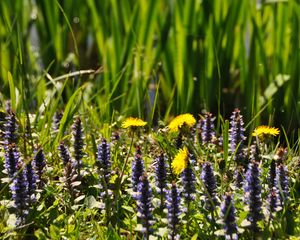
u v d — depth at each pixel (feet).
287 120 28.84
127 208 16.40
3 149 20.12
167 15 32.50
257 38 30.32
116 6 31.60
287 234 15.71
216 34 31.19
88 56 38.37
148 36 32.22
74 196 17.97
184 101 29.30
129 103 29.35
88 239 15.85
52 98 25.20
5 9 33.88
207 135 20.52
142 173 16.58
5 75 32.07
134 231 16.47
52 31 35.06
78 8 37.60
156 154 20.04
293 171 19.01
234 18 31.40
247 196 15.17
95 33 35.55
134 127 18.10
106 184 17.44
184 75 30.09
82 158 20.17
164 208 16.37
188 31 31.09
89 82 32.19
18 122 21.35
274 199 15.17
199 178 15.81
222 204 14.46
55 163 20.36
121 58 31.48
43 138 21.03
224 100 31.81
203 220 16.28
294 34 29.55
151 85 33.30
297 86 29.17
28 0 37.42
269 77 31.45
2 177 18.62
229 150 19.48
